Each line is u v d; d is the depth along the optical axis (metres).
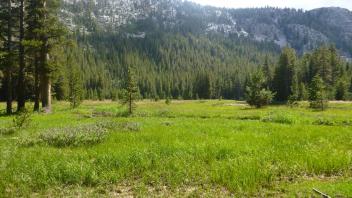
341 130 19.19
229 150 12.59
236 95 161.00
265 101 66.88
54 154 12.49
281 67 102.75
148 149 12.69
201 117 33.09
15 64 36.28
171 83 178.38
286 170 10.37
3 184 9.42
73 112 38.19
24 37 36.78
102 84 168.75
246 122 24.58
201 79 159.00
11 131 19.28
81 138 15.13
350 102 82.38
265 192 8.76
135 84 38.44
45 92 37.06
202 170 10.36
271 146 13.68
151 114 36.25
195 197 8.52
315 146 13.80
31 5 35.59
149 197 8.55
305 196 8.24
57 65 36.59
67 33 36.44
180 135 16.75
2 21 35.47
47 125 22.64
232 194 8.64
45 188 9.28
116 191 9.10
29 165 10.92
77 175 9.81
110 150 12.73
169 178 9.73
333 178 9.89
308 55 121.06
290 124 23.70
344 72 112.38
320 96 57.66
